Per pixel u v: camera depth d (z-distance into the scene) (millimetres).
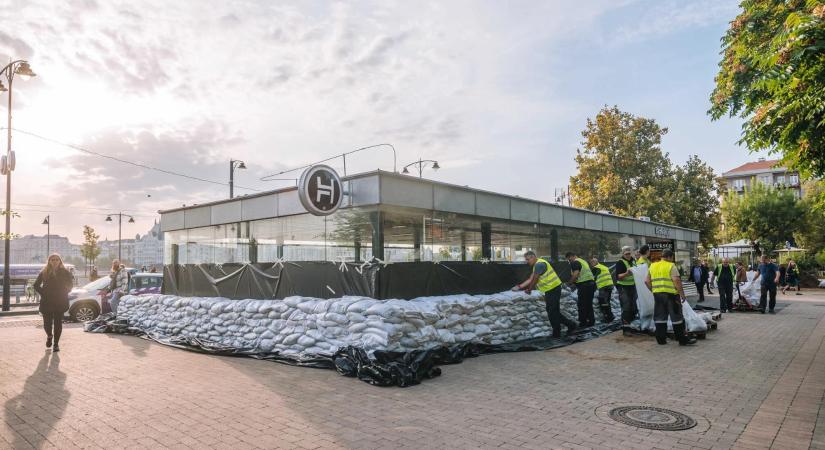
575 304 11195
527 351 8219
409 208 8211
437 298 7984
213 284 10352
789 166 6242
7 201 18750
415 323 6949
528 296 9617
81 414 4980
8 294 18672
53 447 4121
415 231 8305
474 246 9688
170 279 11789
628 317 10055
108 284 15531
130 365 7348
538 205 11828
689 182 31016
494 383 6066
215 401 5367
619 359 7566
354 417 4762
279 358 7457
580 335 9578
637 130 31812
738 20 8703
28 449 4082
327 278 8117
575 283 10773
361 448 3957
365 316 6883
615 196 30812
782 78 4988
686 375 6484
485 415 4801
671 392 5637
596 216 14797
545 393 5602
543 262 9430
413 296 7957
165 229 12156
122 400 5461
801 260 32188
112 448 4070
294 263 8648
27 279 28500
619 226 16312
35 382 6336
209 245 10789
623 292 10164
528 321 9453
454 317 7840
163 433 4391
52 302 8586
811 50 4742
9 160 18562
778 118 5559
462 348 7547
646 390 5723
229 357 7918
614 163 31734
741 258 32188
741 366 7035
